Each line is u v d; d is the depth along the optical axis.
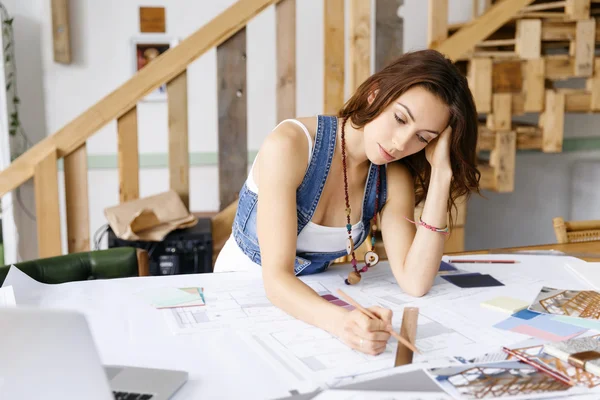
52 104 3.74
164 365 0.95
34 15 3.63
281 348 1.01
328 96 2.76
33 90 3.70
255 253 1.55
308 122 1.39
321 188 1.38
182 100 2.73
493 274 1.49
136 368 0.91
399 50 2.83
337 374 0.91
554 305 1.23
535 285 1.39
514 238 4.34
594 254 1.69
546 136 3.06
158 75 2.64
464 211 3.23
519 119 4.13
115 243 2.72
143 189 3.93
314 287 1.38
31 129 3.72
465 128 1.32
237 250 1.63
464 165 1.40
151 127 3.88
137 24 3.77
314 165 1.36
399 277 1.37
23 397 0.66
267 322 1.14
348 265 1.60
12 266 1.33
